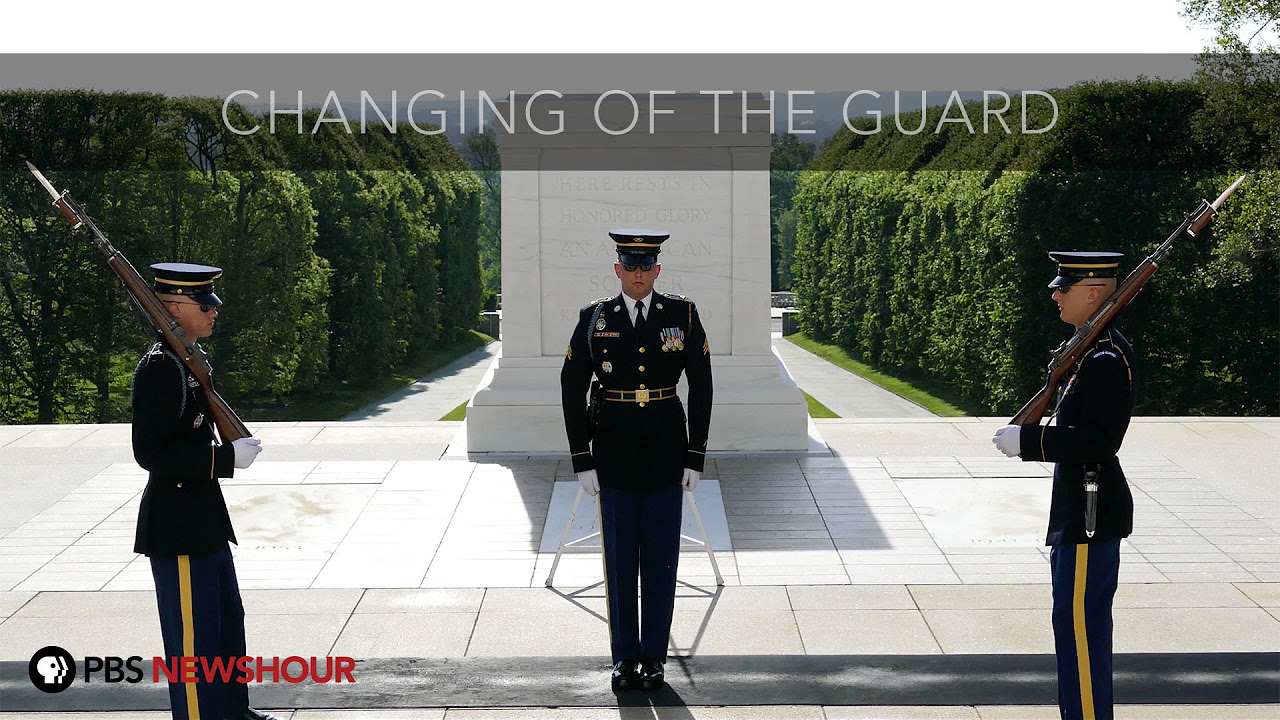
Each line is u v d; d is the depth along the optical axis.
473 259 45.41
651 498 5.36
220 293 25.67
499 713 4.98
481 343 44.44
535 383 9.95
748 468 9.26
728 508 8.19
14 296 22.94
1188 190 21.31
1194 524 7.68
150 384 4.48
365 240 32.12
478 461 9.52
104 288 23.08
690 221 9.93
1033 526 7.70
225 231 24.84
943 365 27.56
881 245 32.50
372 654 5.64
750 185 9.86
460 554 7.20
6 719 4.90
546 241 9.93
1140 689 5.12
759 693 5.15
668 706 5.03
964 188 25.53
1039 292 22.36
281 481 8.91
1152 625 5.90
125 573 6.86
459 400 30.28
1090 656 4.48
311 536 7.57
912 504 8.23
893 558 7.07
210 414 4.62
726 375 9.95
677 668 5.45
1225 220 20.53
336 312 31.98
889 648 5.66
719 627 5.96
